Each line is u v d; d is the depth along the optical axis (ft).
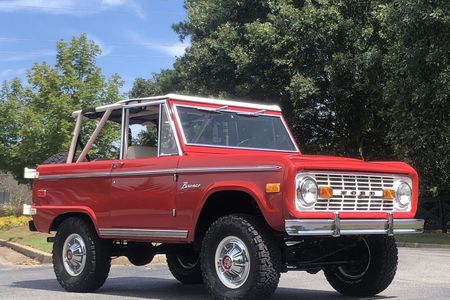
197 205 21.89
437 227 79.10
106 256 26.55
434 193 85.35
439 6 58.59
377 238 23.52
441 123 61.93
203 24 93.40
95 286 26.76
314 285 29.25
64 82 77.00
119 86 81.00
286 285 29.27
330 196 20.08
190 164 22.39
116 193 25.02
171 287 29.07
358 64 73.20
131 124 27.17
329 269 25.29
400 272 34.88
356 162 21.62
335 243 23.13
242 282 20.39
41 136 75.87
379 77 73.26
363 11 75.41
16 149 79.46
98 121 28.89
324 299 24.34
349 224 20.36
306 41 75.10
